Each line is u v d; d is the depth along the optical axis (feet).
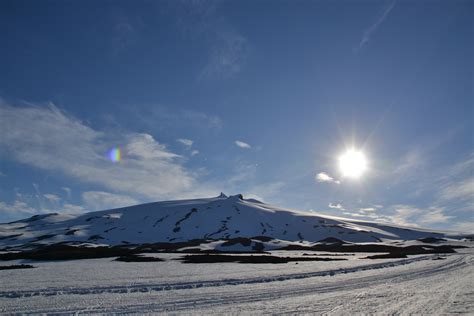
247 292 88.33
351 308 66.74
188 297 80.94
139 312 65.26
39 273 140.36
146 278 120.06
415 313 61.36
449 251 326.03
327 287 97.55
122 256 252.21
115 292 91.30
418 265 173.88
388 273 137.39
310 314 61.72
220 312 64.23
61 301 77.46
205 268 159.63
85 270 152.87
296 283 106.73
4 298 82.89
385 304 70.54
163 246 440.04
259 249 419.74
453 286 96.58
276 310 65.57
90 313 64.95
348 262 197.26
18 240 615.57
